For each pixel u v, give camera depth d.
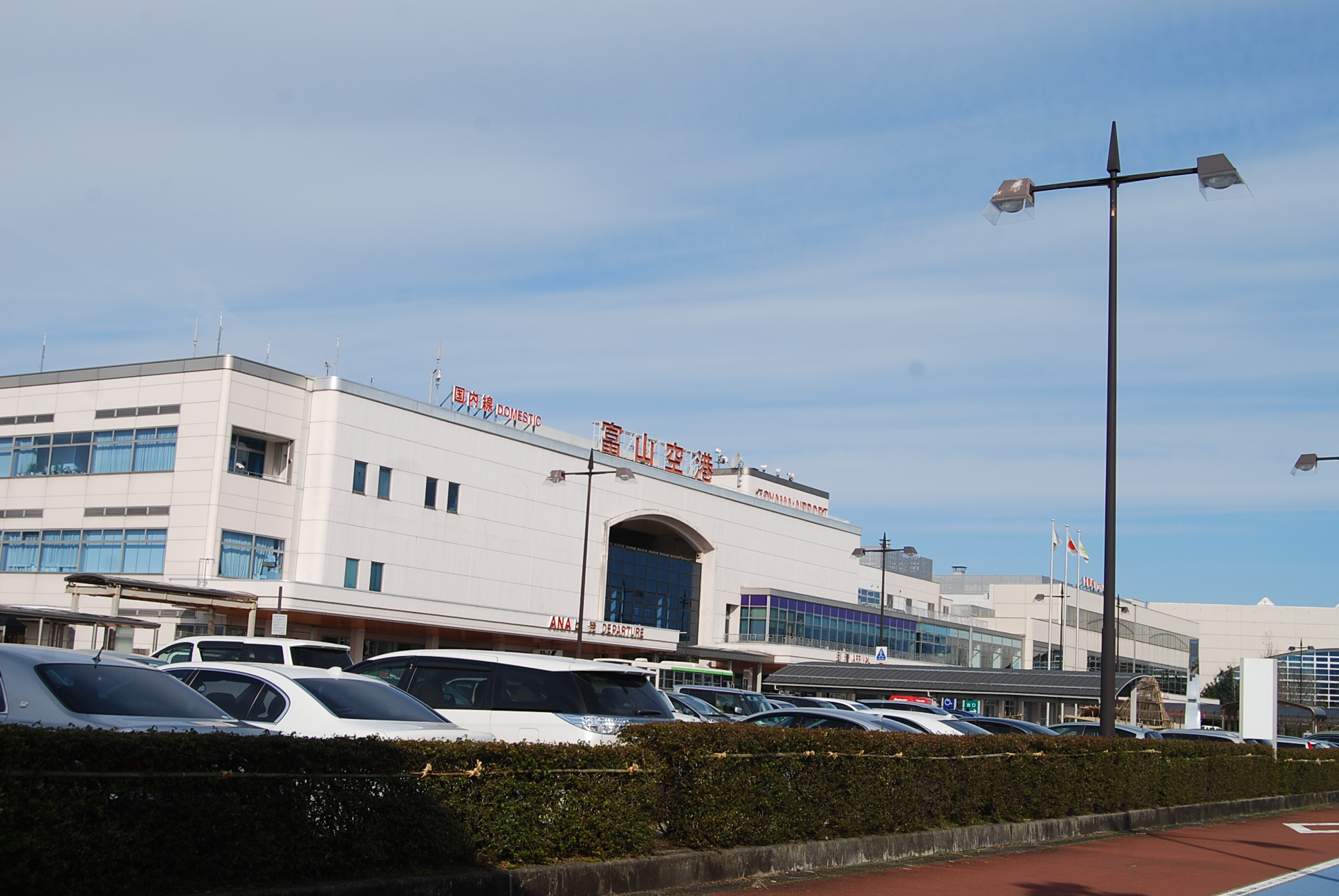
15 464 52.84
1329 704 147.38
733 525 80.06
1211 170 19.64
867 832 14.17
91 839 7.17
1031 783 17.61
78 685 10.10
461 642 57.88
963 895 11.83
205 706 10.90
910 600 109.50
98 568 49.81
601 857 10.74
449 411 58.31
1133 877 13.82
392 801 8.96
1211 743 24.84
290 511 51.50
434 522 56.97
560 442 65.12
